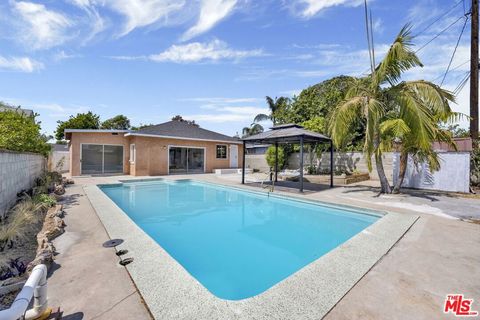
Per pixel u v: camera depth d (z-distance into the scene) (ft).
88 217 18.39
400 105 27.40
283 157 61.67
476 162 33.71
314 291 8.51
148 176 54.75
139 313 7.36
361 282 9.25
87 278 9.35
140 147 55.52
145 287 8.59
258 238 18.35
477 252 12.17
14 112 31.73
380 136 29.37
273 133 37.40
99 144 55.26
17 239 13.78
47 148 37.83
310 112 63.05
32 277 6.68
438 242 13.56
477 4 34.94
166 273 9.61
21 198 22.20
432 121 26.76
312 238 18.31
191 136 64.54
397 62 27.94
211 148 68.90
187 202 31.48
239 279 12.34
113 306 7.68
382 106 28.53
